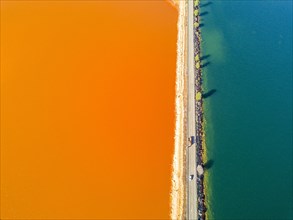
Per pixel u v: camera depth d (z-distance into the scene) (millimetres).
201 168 56062
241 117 65750
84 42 77688
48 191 53906
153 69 72812
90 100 66375
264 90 70938
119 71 71812
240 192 55000
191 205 52406
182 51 77000
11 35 78500
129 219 51500
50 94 66938
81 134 61250
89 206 52531
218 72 73875
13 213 51312
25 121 62656
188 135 61094
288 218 52531
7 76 69688
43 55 74250
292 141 62312
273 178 56938
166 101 67250
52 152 58625
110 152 59125
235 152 60188
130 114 64625
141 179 56031
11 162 57094
